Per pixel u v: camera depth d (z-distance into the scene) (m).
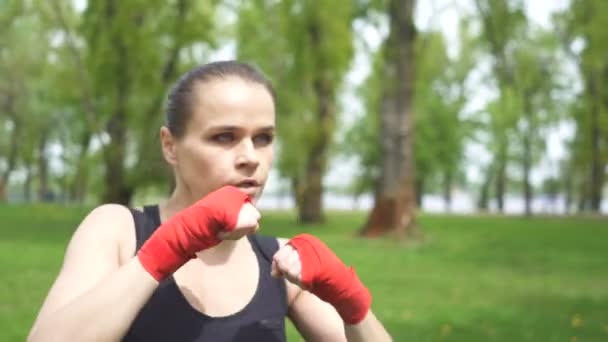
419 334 6.21
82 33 20.03
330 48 21.72
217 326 1.49
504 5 20.73
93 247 1.46
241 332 1.50
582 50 32.59
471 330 6.43
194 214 1.29
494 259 12.99
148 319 1.45
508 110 39.75
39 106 40.19
